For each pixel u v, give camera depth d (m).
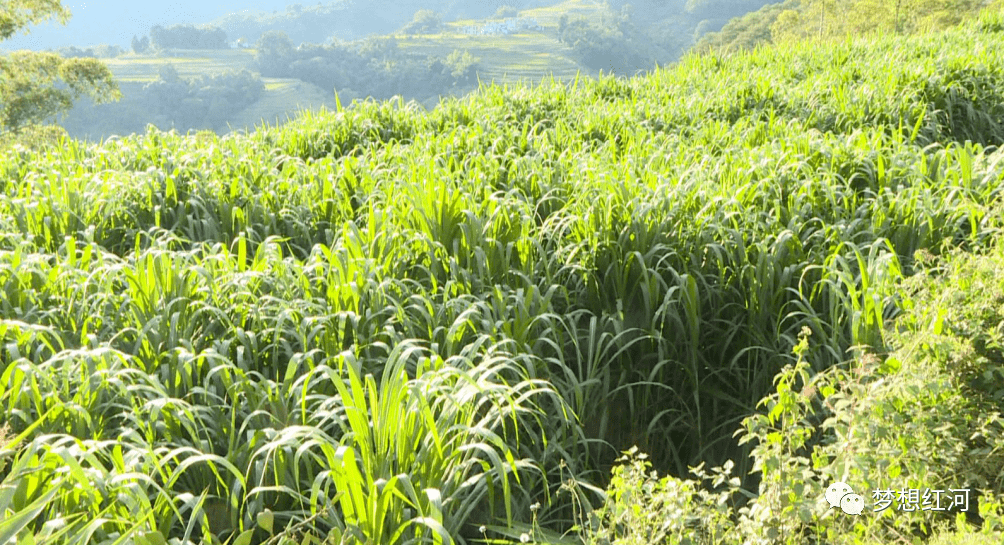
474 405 3.30
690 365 4.16
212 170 6.57
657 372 4.23
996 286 3.13
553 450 3.47
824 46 12.98
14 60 34.72
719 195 4.99
